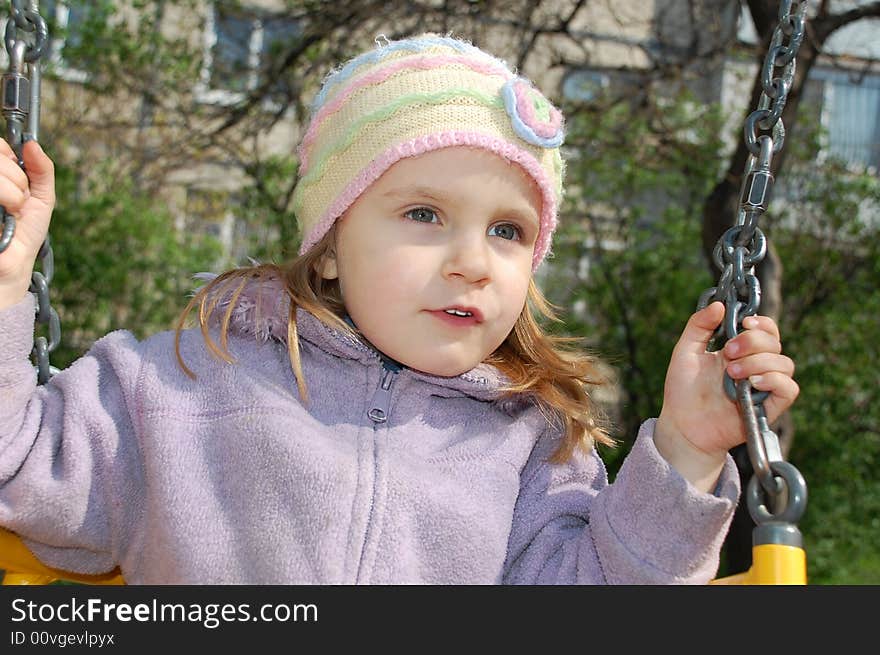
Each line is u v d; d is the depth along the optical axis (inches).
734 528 157.2
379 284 65.7
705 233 178.2
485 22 200.1
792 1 64.4
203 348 70.0
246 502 63.8
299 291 70.7
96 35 239.9
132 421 66.7
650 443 60.1
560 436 74.9
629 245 324.8
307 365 70.8
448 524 65.9
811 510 297.7
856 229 308.5
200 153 252.4
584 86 271.6
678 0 281.3
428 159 65.8
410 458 68.1
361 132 68.0
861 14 171.3
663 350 306.5
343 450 66.3
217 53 241.3
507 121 67.6
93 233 302.5
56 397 66.0
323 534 62.8
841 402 299.3
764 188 61.7
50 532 63.8
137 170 283.1
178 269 313.0
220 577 62.4
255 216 289.6
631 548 60.1
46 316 67.9
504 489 69.9
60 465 64.1
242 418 66.1
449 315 65.4
